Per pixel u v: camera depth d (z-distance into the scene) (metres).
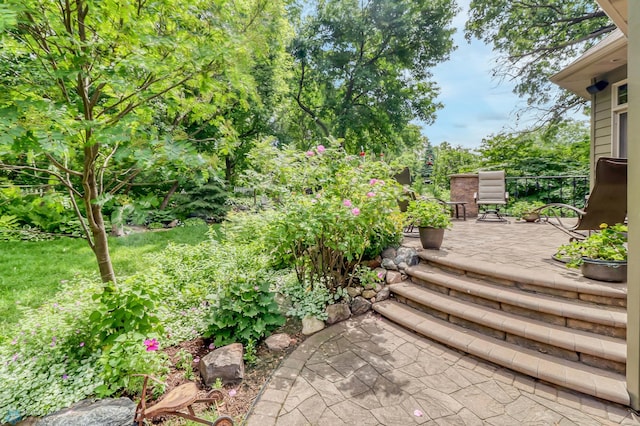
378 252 3.82
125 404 1.79
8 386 1.88
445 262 3.32
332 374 2.23
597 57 4.94
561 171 11.52
